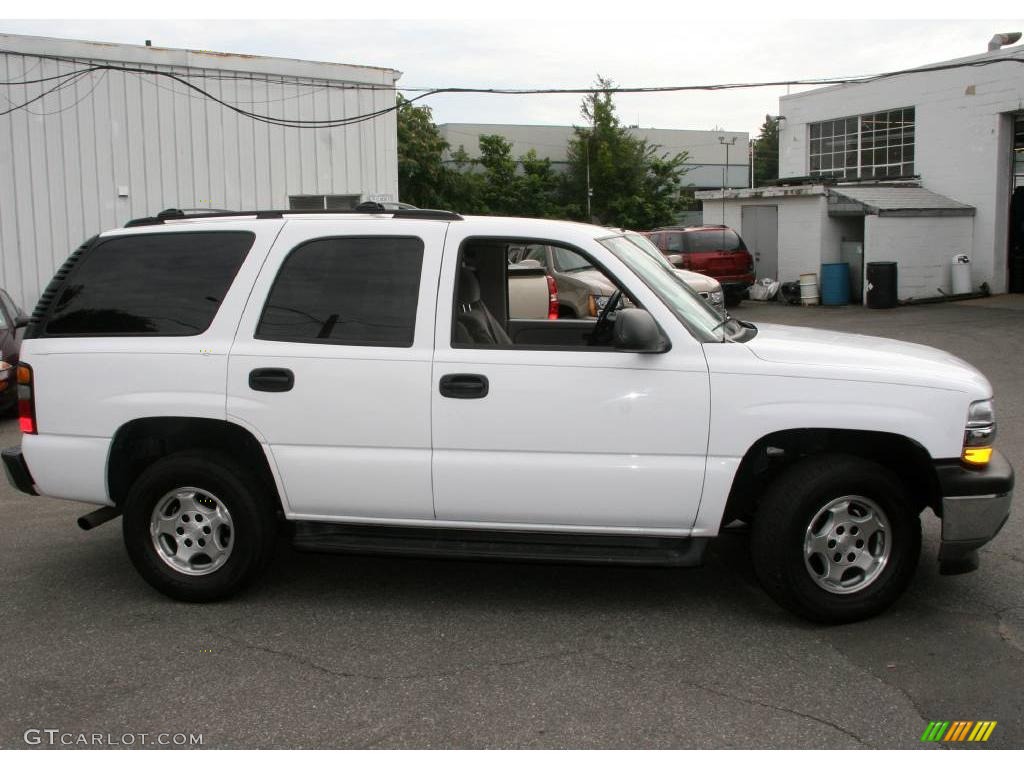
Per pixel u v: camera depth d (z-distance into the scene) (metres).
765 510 4.55
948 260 22.39
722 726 3.64
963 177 22.73
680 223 44.69
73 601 5.07
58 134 16.02
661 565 4.53
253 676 4.13
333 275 4.80
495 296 5.79
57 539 6.21
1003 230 22.27
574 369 4.50
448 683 4.04
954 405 4.43
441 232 4.77
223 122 17.44
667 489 4.50
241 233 4.93
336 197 18.73
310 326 4.75
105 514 5.12
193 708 3.84
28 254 15.93
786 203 23.78
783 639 4.48
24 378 4.99
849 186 23.02
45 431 4.95
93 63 16.14
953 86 22.67
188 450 4.96
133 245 5.04
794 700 3.86
